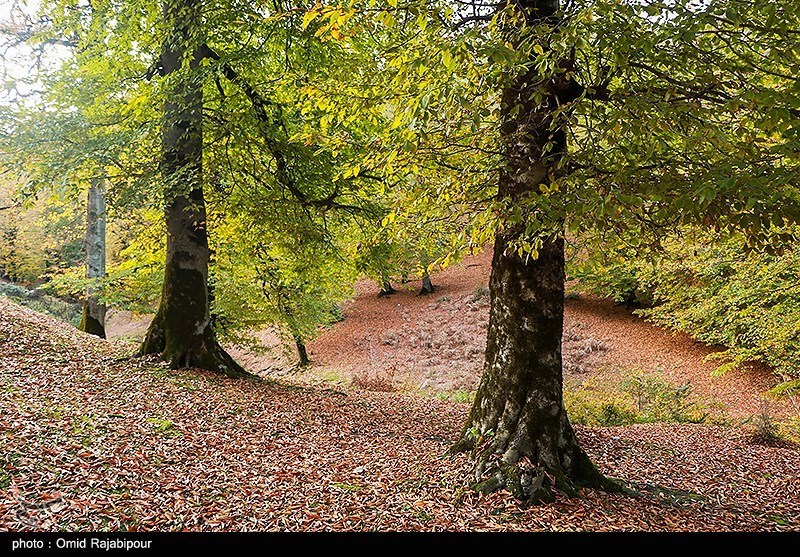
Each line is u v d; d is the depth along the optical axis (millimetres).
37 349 8711
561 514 5000
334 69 5945
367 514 4684
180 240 9328
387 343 23406
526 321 5750
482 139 5660
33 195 8594
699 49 4234
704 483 6914
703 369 16875
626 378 15914
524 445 5559
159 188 8203
